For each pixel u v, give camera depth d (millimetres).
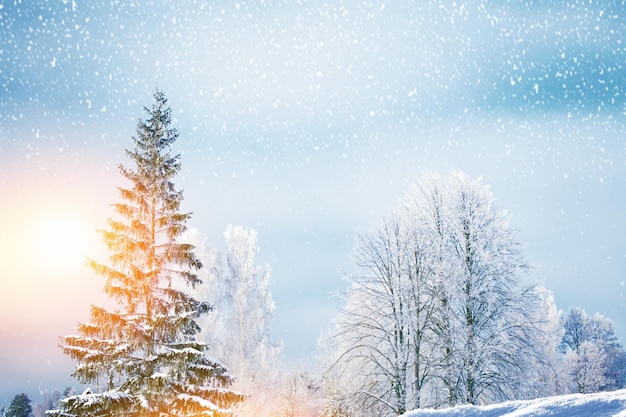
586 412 5727
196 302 15750
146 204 15766
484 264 20469
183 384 14344
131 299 14820
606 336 61094
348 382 20672
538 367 19469
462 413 6773
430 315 19984
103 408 12609
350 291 21156
